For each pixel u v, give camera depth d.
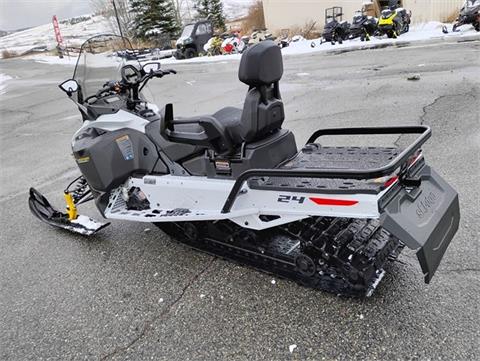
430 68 9.11
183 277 3.19
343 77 9.68
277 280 2.97
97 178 3.68
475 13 14.23
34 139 8.34
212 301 2.88
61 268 3.58
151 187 3.43
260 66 2.62
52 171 6.21
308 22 23.67
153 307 2.91
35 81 19.14
